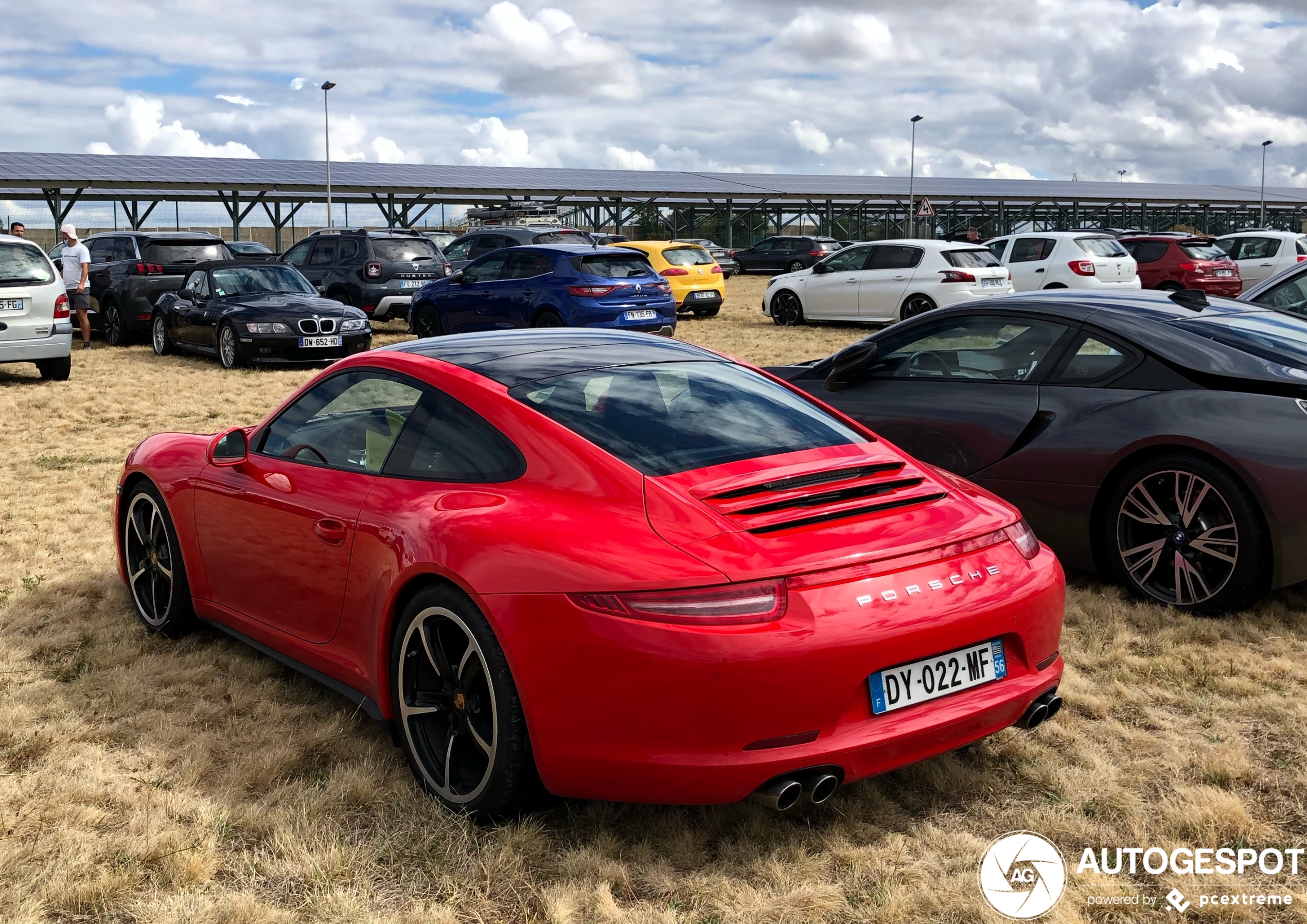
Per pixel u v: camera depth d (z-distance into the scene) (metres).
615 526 2.68
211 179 34.66
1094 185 58.75
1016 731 3.43
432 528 2.90
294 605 3.57
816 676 2.50
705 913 2.53
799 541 2.65
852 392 5.53
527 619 2.60
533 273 15.29
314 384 3.82
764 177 51.16
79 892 2.57
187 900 2.55
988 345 5.17
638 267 15.46
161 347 14.77
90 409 10.27
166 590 4.38
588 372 3.36
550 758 2.62
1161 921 2.49
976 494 3.17
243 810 2.97
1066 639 4.24
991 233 60.59
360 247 17.72
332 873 2.67
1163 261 19.42
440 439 3.19
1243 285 21.00
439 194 40.31
